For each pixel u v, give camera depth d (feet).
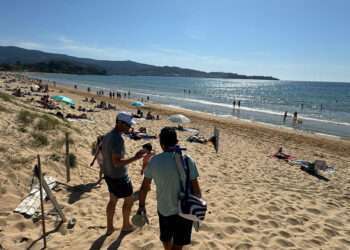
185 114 104.27
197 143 50.11
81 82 354.95
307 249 15.37
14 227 14.24
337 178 37.22
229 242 14.90
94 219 16.11
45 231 14.32
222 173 32.09
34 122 29.55
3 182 17.62
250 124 88.94
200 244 13.92
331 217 20.56
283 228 17.66
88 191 20.22
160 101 159.33
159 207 9.70
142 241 13.56
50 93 136.67
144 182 9.89
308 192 27.84
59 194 18.86
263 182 30.22
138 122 71.92
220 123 85.76
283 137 69.21
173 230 9.68
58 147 25.75
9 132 24.95
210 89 348.59
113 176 13.23
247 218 18.38
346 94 288.92
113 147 12.60
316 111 140.15
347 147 62.28
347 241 16.90
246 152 47.62
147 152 13.03
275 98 224.94
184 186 9.37
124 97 163.02
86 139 32.68
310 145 62.34
